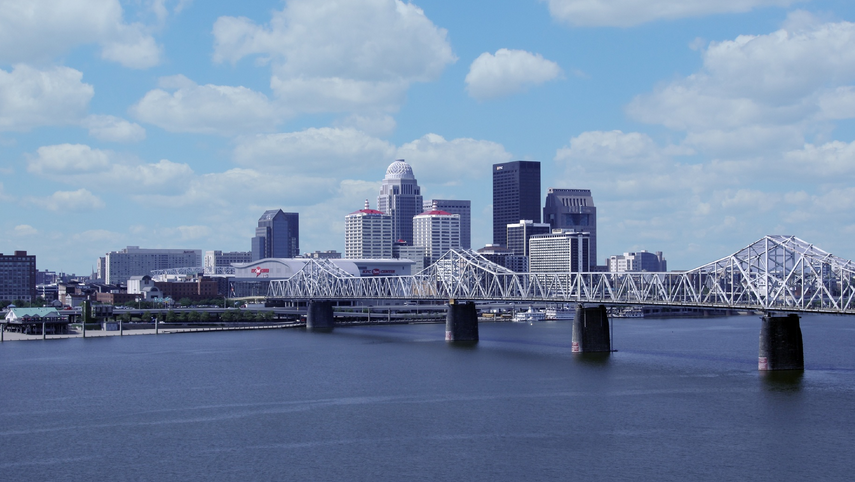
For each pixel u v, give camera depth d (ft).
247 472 400.67
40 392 602.03
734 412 504.43
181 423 497.05
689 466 402.72
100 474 401.49
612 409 518.78
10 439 463.83
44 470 408.26
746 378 621.31
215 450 437.58
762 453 422.41
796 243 634.43
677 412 507.30
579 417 499.51
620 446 436.35
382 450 433.89
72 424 497.46
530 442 445.78
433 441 449.89
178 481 390.01
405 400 557.74
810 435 452.76
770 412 503.20
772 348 648.79
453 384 618.44
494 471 397.80
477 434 463.42
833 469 397.60
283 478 391.24
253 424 492.13
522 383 617.21
